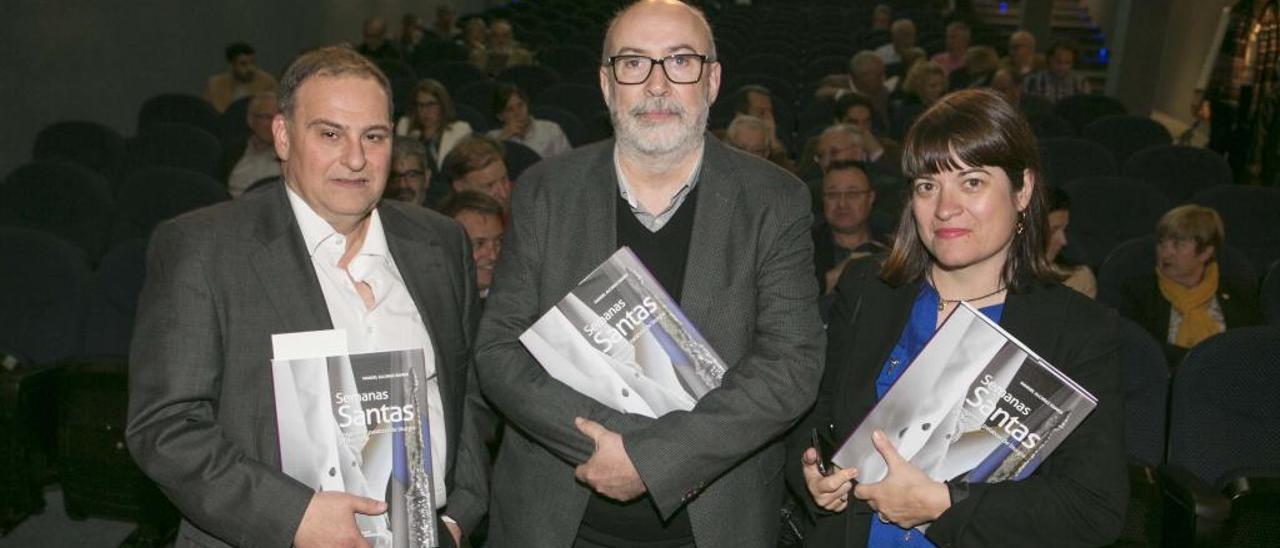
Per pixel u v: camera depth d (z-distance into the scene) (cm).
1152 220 489
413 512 159
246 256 160
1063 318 163
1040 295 165
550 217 176
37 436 292
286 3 1092
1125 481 158
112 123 791
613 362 167
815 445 169
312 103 159
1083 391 151
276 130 168
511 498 183
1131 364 281
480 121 702
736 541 177
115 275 342
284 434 156
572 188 177
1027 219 165
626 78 169
